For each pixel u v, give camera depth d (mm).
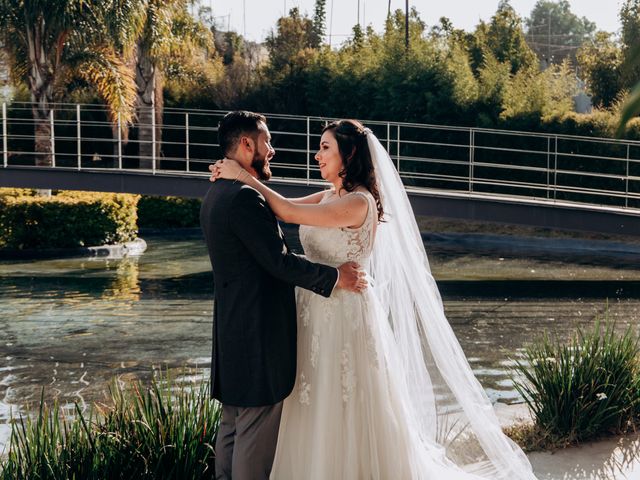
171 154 22406
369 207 3102
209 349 7387
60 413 5430
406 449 3146
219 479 3016
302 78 22031
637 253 15133
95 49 15891
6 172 13742
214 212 2816
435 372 4879
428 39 21469
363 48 21547
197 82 22906
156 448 2988
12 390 6117
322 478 2998
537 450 3799
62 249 14414
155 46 17969
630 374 4094
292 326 2965
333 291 3062
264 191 2906
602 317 8781
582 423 3908
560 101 19844
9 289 10789
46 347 7508
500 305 9609
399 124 12867
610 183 17125
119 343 7652
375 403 3096
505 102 18500
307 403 3041
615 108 17422
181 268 12773
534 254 14922
